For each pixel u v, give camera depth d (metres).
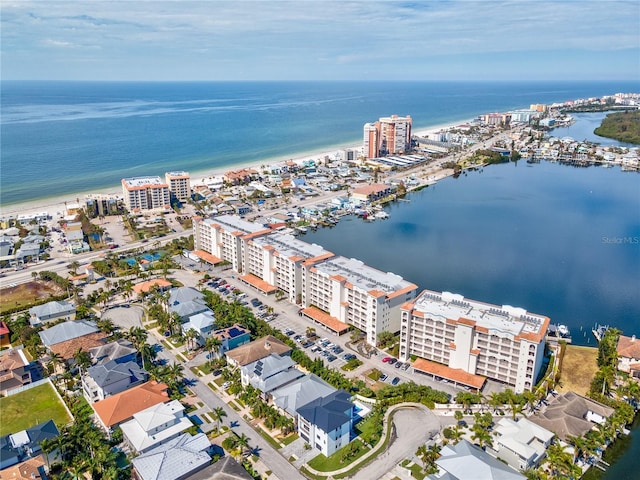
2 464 146.88
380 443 160.00
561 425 160.50
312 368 196.00
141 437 155.50
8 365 196.88
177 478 137.12
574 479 145.12
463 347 193.62
